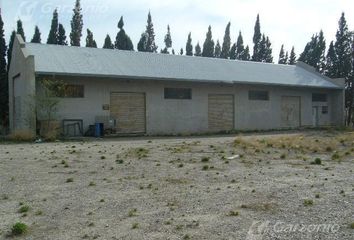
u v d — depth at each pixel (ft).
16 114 91.40
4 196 25.68
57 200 24.61
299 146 51.90
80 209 22.56
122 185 28.78
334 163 39.50
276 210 21.86
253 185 28.48
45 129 75.05
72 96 80.89
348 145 55.16
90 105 82.69
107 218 20.79
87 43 149.48
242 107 101.96
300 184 28.78
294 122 111.96
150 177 31.76
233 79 97.55
